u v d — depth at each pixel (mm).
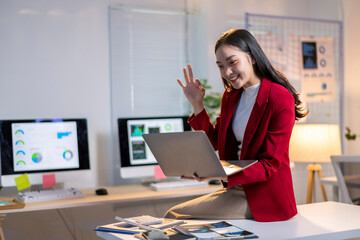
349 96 4434
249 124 1801
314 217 1831
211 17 3766
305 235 1522
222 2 3801
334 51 4363
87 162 3115
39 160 2980
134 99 3635
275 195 1781
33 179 2951
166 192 2891
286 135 1737
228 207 1817
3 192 3186
